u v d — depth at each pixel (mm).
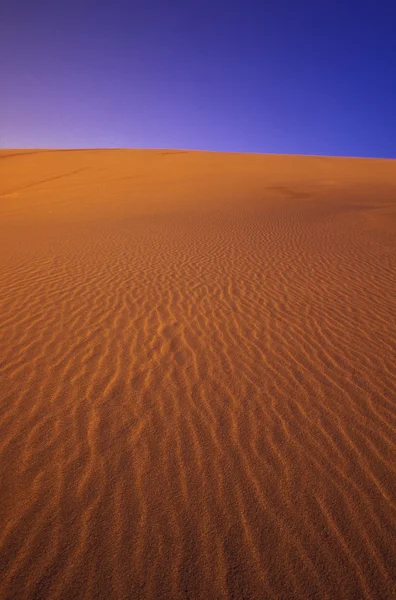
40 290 6949
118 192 24766
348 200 19203
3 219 16906
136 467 2945
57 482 2797
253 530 2449
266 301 6543
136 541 2369
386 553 2320
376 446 3180
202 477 2859
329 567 2234
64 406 3660
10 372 4230
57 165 35719
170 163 37625
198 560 2264
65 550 2305
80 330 5320
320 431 3357
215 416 3549
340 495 2711
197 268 8562
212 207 18203
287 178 29641
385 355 4703
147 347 4863
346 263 8781
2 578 2141
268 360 4574
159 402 3746
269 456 3068
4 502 2621
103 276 7887
